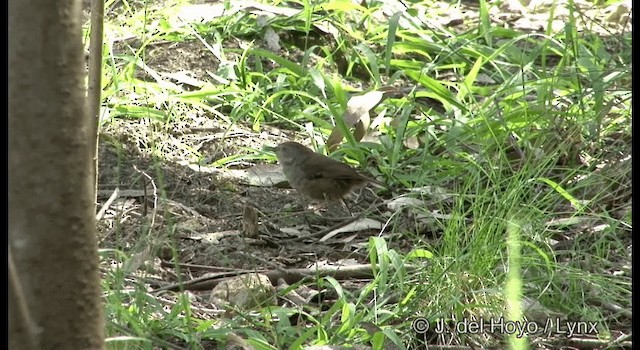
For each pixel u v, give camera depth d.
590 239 9.83
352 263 10.05
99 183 11.54
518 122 12.05
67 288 5.36
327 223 11.33
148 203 11.07
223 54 14.36
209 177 12.02
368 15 15.77
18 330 5.16
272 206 11.66
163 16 15.07
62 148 5.24
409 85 14.89
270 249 10.46
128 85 13.16
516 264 7.95
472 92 13.44
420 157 12.09
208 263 9.94
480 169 10.21
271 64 15.16
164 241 9.53
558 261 9.56
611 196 10.71
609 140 12.09
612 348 8.12
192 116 13.46
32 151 5.20
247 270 9.63
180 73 14.19
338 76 14.60
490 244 8.65
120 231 10.17
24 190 5.23
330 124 13.02
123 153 12.14
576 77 12.58
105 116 12.41
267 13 15.72
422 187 11.15
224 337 7.78
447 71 15.45
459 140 12.01
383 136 12.47
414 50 15.12
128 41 14.89
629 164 10.75
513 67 14.87
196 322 8.09
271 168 12.38
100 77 8.52
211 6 15.87
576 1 18.66
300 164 11.34
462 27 17.52
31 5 5.10
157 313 8.51
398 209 10.49
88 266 5.43
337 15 15.75
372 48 15.77
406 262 9.47
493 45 15.99
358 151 12.34
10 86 5.16
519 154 11.47
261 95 13.83
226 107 13.91
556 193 10.23
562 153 11.11
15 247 5.26
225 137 13.07
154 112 12.86
